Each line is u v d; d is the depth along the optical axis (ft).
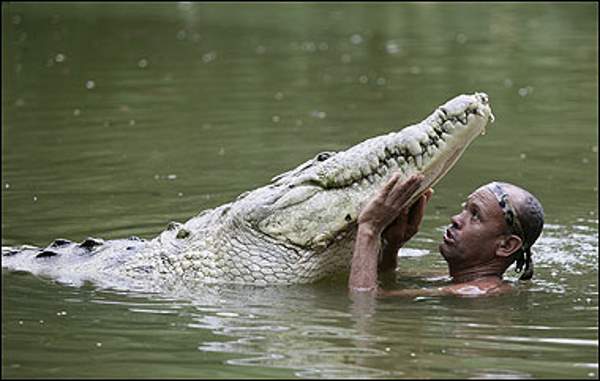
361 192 70.64
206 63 176.24
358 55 185.16
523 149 119.55
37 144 121.70
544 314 65.57
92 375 54.29
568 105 143.84
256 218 72.28
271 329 61.72
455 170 110.42
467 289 70.49
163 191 100.83
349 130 127.54
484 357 56.75
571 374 54.03
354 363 55.77
